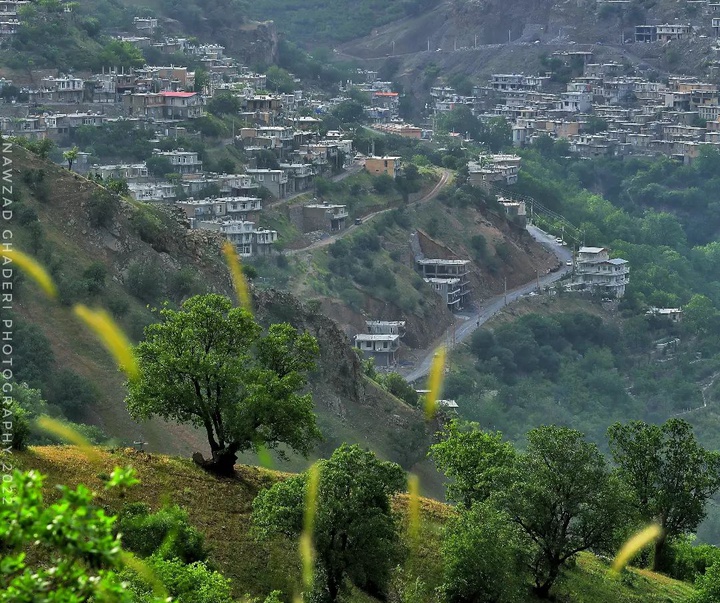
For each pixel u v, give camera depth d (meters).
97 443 88.44
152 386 70.12
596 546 69.62
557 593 70.12
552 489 68.69
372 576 61.59
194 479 68.31
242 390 71.06
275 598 53.44
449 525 67.06
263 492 64.00
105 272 127.56
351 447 63.00
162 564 48.03
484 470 71.12
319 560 60.53
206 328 71.00
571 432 70.06
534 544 69.81
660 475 82.62
